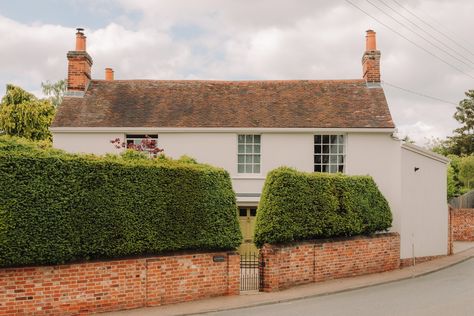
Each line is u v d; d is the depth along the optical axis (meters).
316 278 17.80
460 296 14.65
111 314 12.63
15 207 11.39
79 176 12.52
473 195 36.28
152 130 22.80
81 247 12.42
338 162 23.36
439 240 25.39
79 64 24.72
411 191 23.36
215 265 15.16
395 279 18.56
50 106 37.03
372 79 25.78
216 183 15.41
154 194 13.93
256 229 16.94
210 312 13.16
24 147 12.30
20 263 11.50
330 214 18.45
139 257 13.65
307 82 26.36
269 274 16.06
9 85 36.25
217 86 25.98
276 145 23.16
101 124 22.77
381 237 20.72
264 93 25.47
